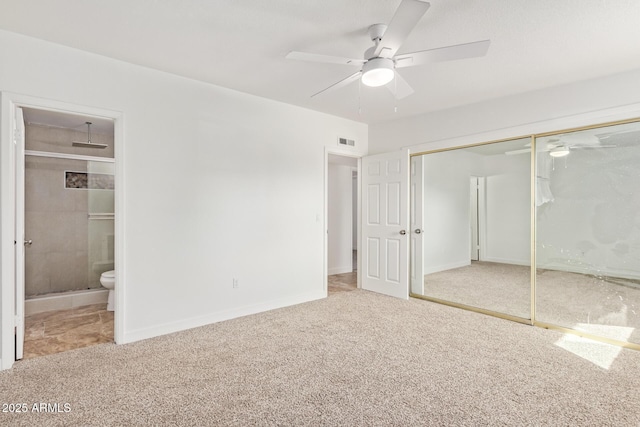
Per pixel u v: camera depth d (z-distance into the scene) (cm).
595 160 311
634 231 294
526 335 302
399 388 209
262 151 371
